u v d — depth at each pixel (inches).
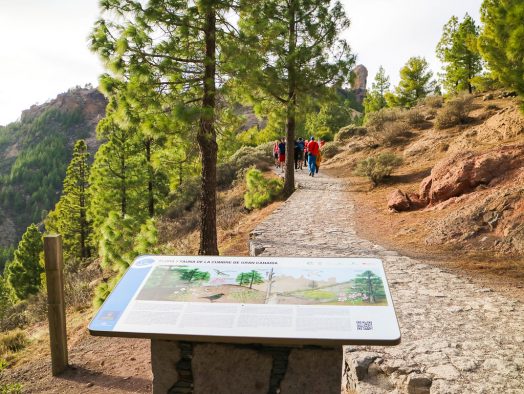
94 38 360.2
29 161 7239.2
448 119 901.8
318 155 901.8
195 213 964.0
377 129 1154.0
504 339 209.6
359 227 473.1
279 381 130.9
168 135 415.5
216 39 424.8
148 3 368.8
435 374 179.2
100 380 233.0
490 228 371.9
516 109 660.1
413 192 591.5
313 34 644.1
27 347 333.7
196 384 134.2
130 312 131.0
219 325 124.0
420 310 246.1
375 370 188.9
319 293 137.1
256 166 1107.9
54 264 237.1
